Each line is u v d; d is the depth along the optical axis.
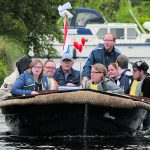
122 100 18.27
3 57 39.72
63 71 21.34
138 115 19.45
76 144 17.48
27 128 19.28
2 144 17.64
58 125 18.70
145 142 18.11
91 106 18.20
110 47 22.19
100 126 18.67
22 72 21.06
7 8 44.84
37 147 16.98
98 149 16.67
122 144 17.62
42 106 18.45
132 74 21.38
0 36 42.34
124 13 83.31
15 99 18.72
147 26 58.94
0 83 37.25
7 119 20.55
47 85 19.81
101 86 19.22
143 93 21.05
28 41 48.00
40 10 47.19
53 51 49.12
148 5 87.38
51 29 48.28
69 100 18.05
